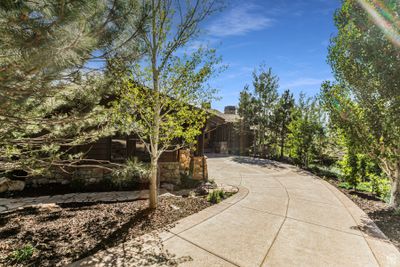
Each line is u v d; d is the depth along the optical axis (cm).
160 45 435
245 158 1603
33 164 339
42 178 687
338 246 336
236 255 303
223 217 448
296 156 1316
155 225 400
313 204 552
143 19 298
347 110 568
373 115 516
